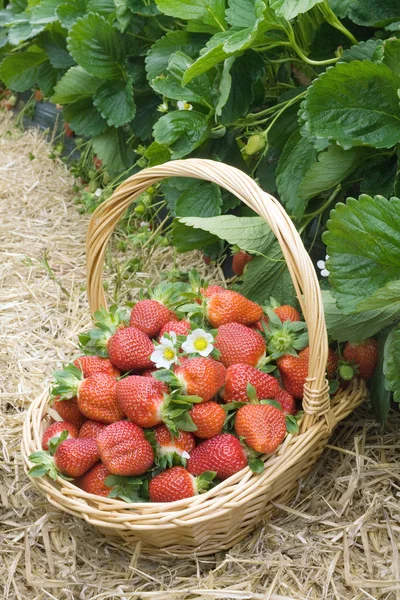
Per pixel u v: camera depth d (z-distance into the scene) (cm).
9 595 77
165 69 110
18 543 81
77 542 80
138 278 120
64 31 146
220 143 109
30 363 105
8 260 127
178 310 84
